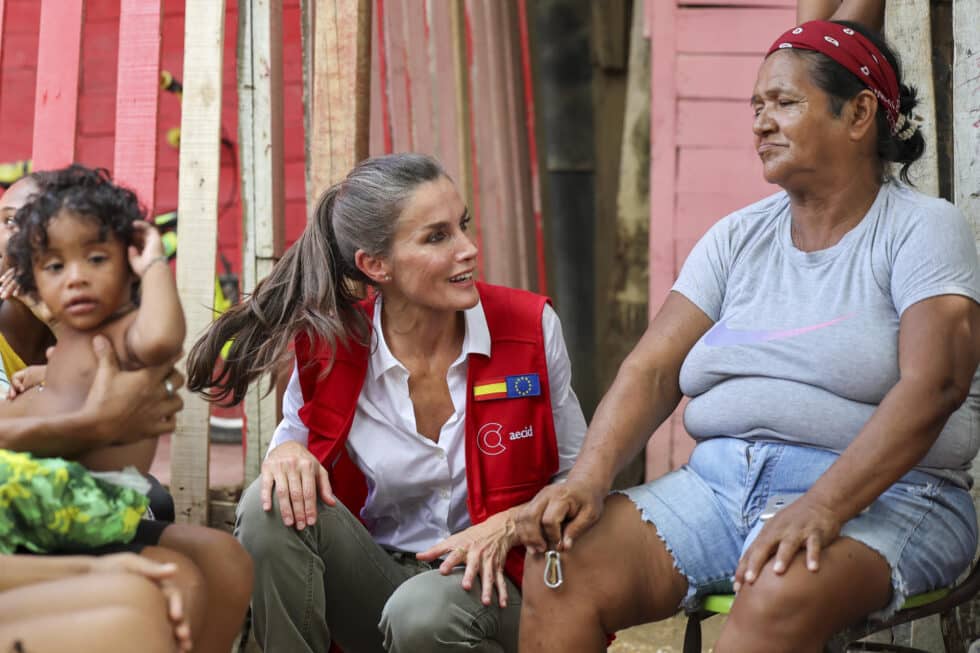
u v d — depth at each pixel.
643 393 2.49
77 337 2.02
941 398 2.15
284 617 2.49
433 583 2.42
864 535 2.15
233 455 4.15
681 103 4.60
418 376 2.61
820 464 2.28
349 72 3.36
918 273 2.23
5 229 2.52
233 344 2.68
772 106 2.37
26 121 5.05
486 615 2.43
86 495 1.90
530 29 5.88
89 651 1.75
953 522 2.29
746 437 2.38
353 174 2.55
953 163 3.09
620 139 6.18
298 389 2.67
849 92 2.32
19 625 1.77
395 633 2.41
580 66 6.21
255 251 3.42
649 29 5.10
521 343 2.59
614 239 5.55
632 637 3.51
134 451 2.06
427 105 4.67
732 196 4.57
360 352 2.61
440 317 2.58
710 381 2.43
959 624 2.95
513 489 2.57
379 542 2.69
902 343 2.22
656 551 2.33
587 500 2.30
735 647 2.08
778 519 2.14
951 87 3.18
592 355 6.17
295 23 4.73
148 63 3.32
